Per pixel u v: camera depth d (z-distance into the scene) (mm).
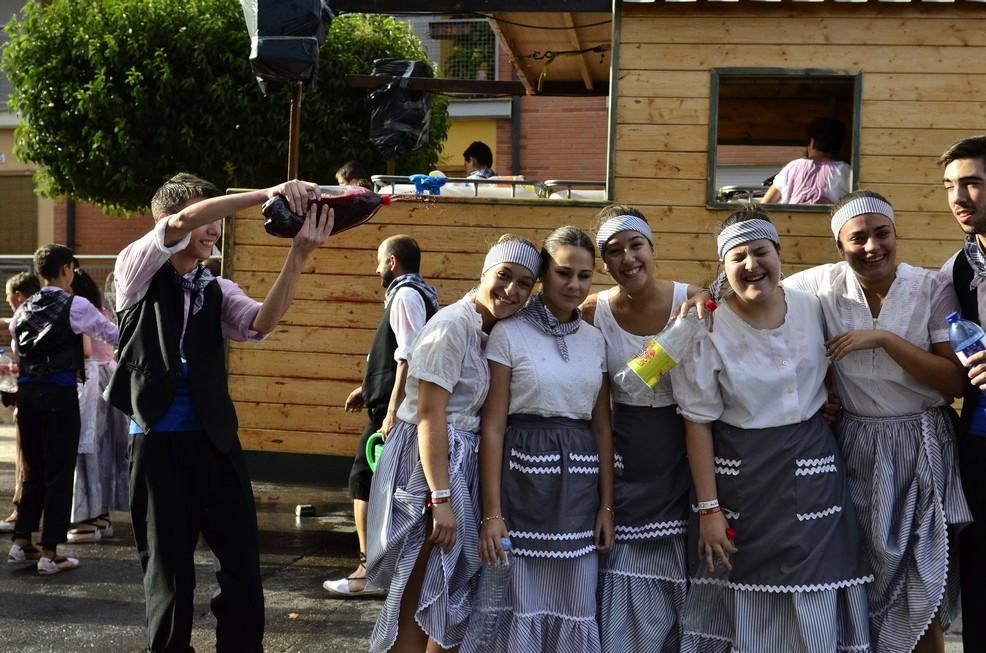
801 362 3283
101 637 4723
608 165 6660
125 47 10750
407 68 8297
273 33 5637
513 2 7281
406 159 11609
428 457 3248
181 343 3531
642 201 6641
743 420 3268
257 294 6934
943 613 3398
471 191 7051
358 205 3301
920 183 6469
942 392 3309
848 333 3285
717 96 6582
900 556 3260
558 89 10742
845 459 3416
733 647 3289
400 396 4594
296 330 6938
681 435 3412
